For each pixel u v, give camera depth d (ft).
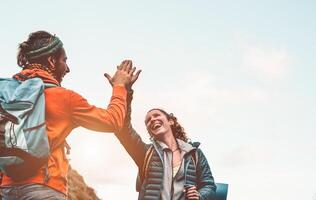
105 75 9.93
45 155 8.07
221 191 13.19
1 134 7.84
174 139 13.80
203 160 13.50
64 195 8.41
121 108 9.37
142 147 13.26
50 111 8.55
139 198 13.10
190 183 12.94
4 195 8.26
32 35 9.70
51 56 9.59
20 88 8.27
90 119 8.88
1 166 8.00
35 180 8.14
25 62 9.61
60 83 9.77
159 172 13.07
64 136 8.73
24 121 7.95
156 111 13.96
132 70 10.14
